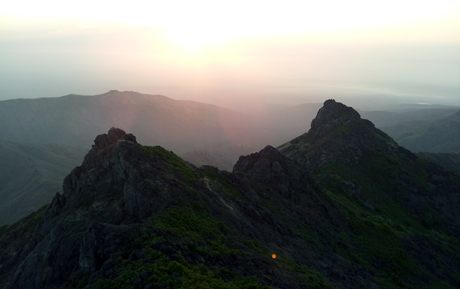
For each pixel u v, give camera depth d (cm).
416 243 8938
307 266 5506
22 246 6800
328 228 7644
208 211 5284
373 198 11612
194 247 4144
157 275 3519
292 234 6488
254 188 7406
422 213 11862
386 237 8350
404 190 12369
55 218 6103
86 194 5856
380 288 6222
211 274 3731
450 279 8106
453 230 11769
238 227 5434
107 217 5125
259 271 4238
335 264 6253
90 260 4159
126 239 4194
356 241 7844
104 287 3609
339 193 11056
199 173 6481
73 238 4853
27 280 4956
